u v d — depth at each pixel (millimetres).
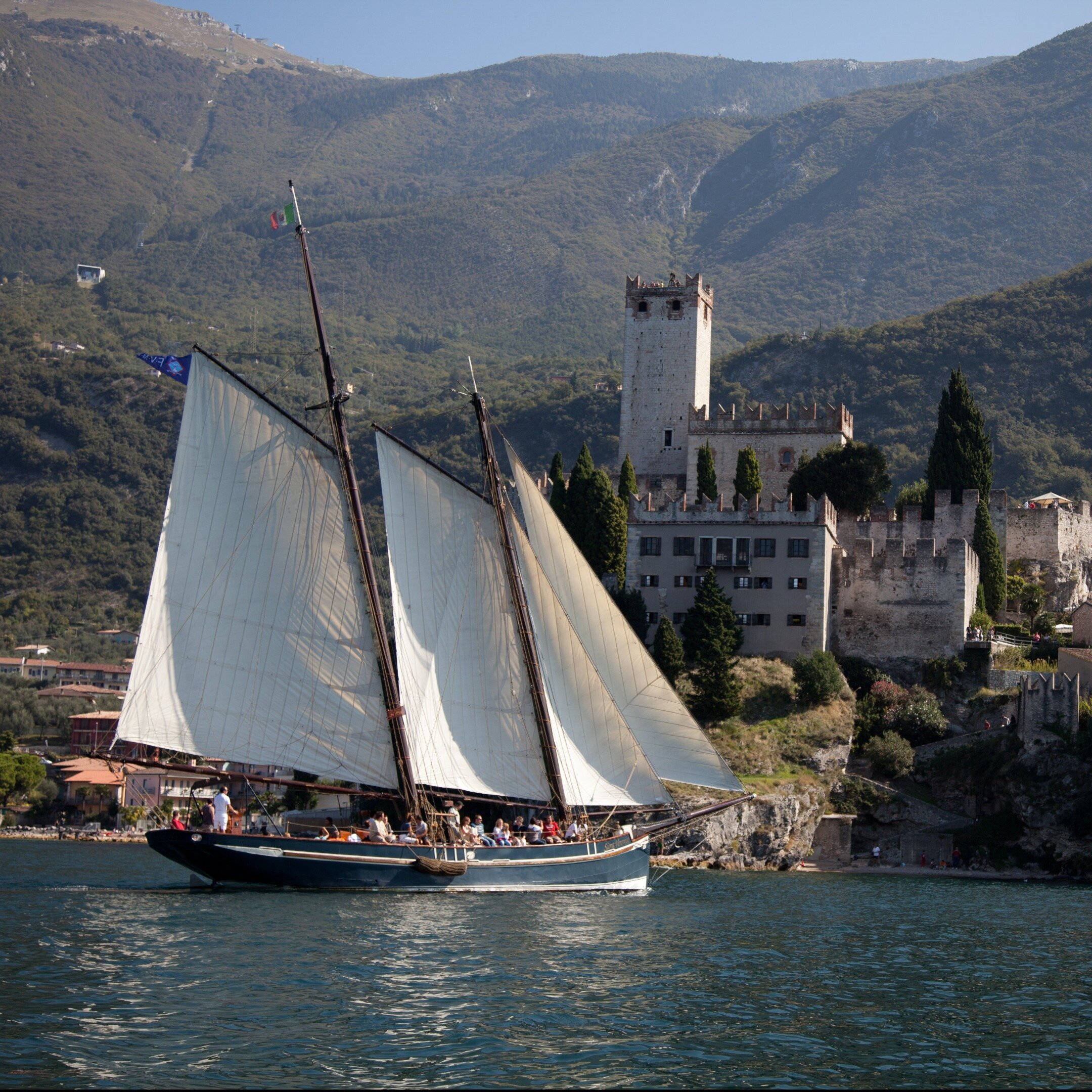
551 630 72500
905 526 128500
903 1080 34469
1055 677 104562
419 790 70438
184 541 64688
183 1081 32281
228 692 65750
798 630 114250
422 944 50531
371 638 69125
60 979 42281
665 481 140125
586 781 72625
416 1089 32219
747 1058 35875
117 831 137875
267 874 63594
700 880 85688
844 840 103000
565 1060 35000
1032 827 102062
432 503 71250
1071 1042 38906
